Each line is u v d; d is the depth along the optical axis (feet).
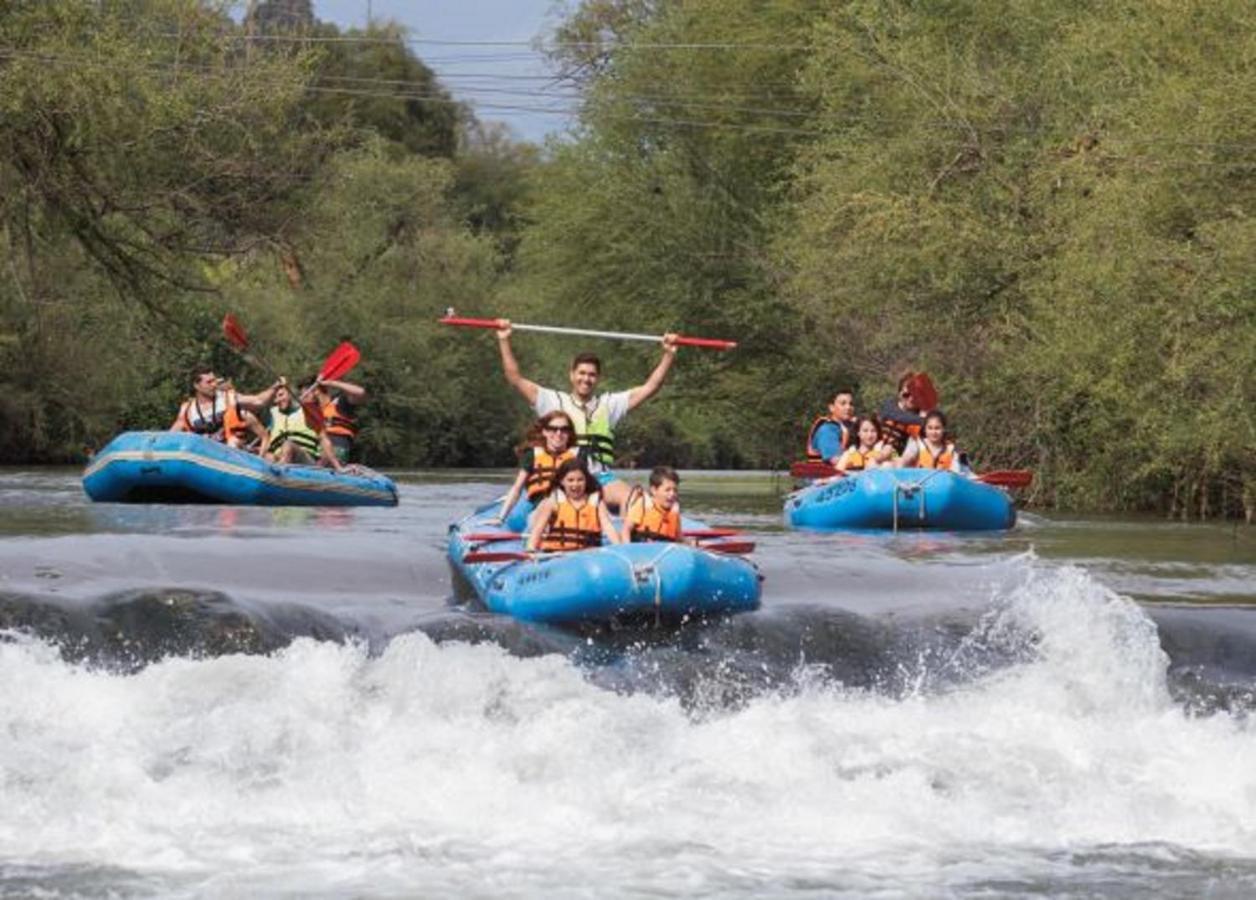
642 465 496.64
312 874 63.52
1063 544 143.95
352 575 107.24
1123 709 85.35
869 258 213.87
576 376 111.34
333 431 193.98
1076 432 202.90
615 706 79.92
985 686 86.28
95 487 174.81
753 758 75.87
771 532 152.66
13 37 209.05
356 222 418.10
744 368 305.73
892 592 104.27
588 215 294.87
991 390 211.41
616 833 68.74
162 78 220.64
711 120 290.35
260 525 145.59
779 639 89.92
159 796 70.49
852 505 154.40
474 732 77.05
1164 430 174.29
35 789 70.28
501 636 88.28
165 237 239.09
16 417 324.80
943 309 215.31
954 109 215.51
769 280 274.98
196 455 170.40
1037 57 219.00
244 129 225.56
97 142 214.28
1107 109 184.65
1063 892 63.41
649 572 88.53
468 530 107.34
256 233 240.32
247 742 75.05
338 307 414.82
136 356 328.90
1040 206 203.41
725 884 63.36
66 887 61.57
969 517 155.22
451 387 433.89
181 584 95.55
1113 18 198.90
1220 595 108.37
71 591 91.76
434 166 446.19
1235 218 166.20
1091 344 172.65
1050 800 73.41
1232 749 79.56
